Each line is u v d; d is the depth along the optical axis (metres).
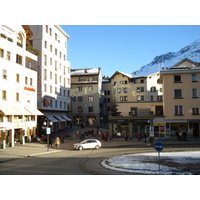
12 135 32.34
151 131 39.16
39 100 46.22
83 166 16.39
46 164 18.09
